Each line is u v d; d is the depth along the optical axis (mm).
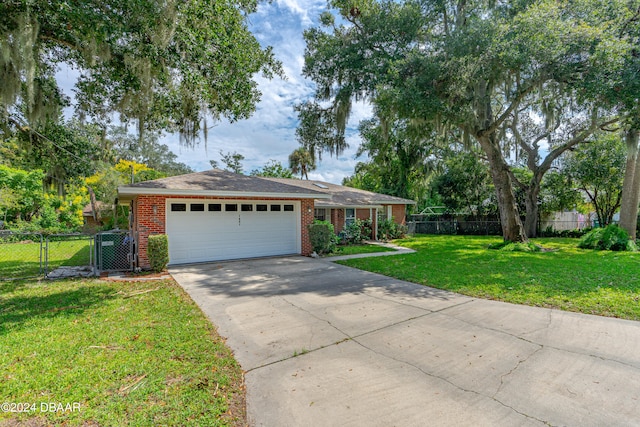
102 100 8758
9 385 2863
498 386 2885
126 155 28516
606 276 7098
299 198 11664
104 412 2504
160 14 6164
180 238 9562
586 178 18125
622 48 8477
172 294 6180
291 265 9453
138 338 3969
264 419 2459
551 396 2717
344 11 11828
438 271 8180
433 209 29344
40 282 7352
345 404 2639
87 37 5840
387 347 3750
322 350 3686
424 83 10266
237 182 11047
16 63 6270
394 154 22766
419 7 11430
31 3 5277
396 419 2438
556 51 8883
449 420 2418
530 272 7785
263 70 9016
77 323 4520
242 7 7918
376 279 7492
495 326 4395
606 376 3029
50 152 10930
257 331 4281
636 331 4109
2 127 9414
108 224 21625
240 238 10602
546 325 4395
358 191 20141
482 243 15844
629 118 9984
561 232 19906
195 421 2418
